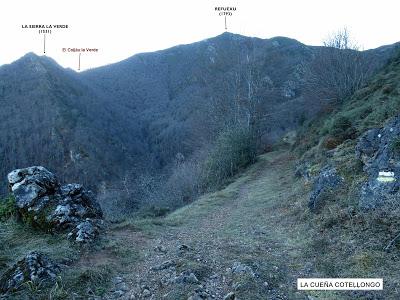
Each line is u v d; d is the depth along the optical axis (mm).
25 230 7926
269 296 5617
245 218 12172
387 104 14523
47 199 8352
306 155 18719
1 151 77375
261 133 40875
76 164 75000
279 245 8305
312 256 7293
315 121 28812
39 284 5438
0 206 8734
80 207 8523
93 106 103375
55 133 80500
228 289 5785
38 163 75750
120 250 7438
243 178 25422
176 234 9656
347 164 10320
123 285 6031
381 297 5270
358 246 6891
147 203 30531
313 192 10570
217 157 30484
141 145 98062
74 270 6086
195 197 25922
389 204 7461
